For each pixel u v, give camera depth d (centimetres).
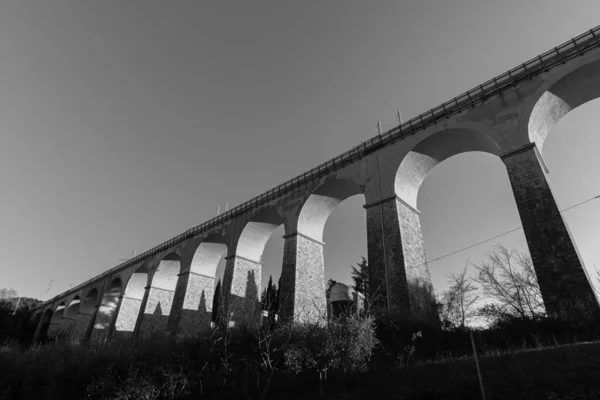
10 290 8419
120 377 1091
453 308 1566
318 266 2341
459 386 725
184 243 3369
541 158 1539
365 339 1012
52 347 1662
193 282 3102
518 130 1522
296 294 2088
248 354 1253
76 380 1091
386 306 1642
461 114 1747
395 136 1978
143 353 1246
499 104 1625
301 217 2338
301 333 1112
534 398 611
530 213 1384
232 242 2781
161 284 3559
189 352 1307
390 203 1852
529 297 1848
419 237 1941
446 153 1917
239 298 2564
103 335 3750
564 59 1487
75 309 5191
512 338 1176
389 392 808
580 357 735
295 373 1056
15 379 1245
